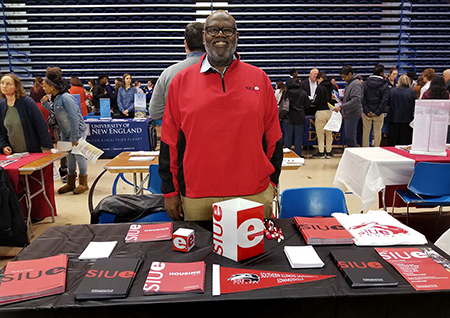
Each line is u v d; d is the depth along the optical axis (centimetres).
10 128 322
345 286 106
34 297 102
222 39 146
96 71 1062
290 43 1083
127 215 189
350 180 305
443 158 276
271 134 167
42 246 134
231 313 100
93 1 1055
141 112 635
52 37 1055
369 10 1092
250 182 155
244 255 122
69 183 436
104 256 125
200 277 109
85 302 100
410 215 347
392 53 1093
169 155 161
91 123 612
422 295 103
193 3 1089
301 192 198
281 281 108
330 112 582
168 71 229
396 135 572
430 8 1082
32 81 1051
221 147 151
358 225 147
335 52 1072
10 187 258
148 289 103
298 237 141
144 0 1068
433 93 420
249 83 156
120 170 282
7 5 1042
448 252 171
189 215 161
